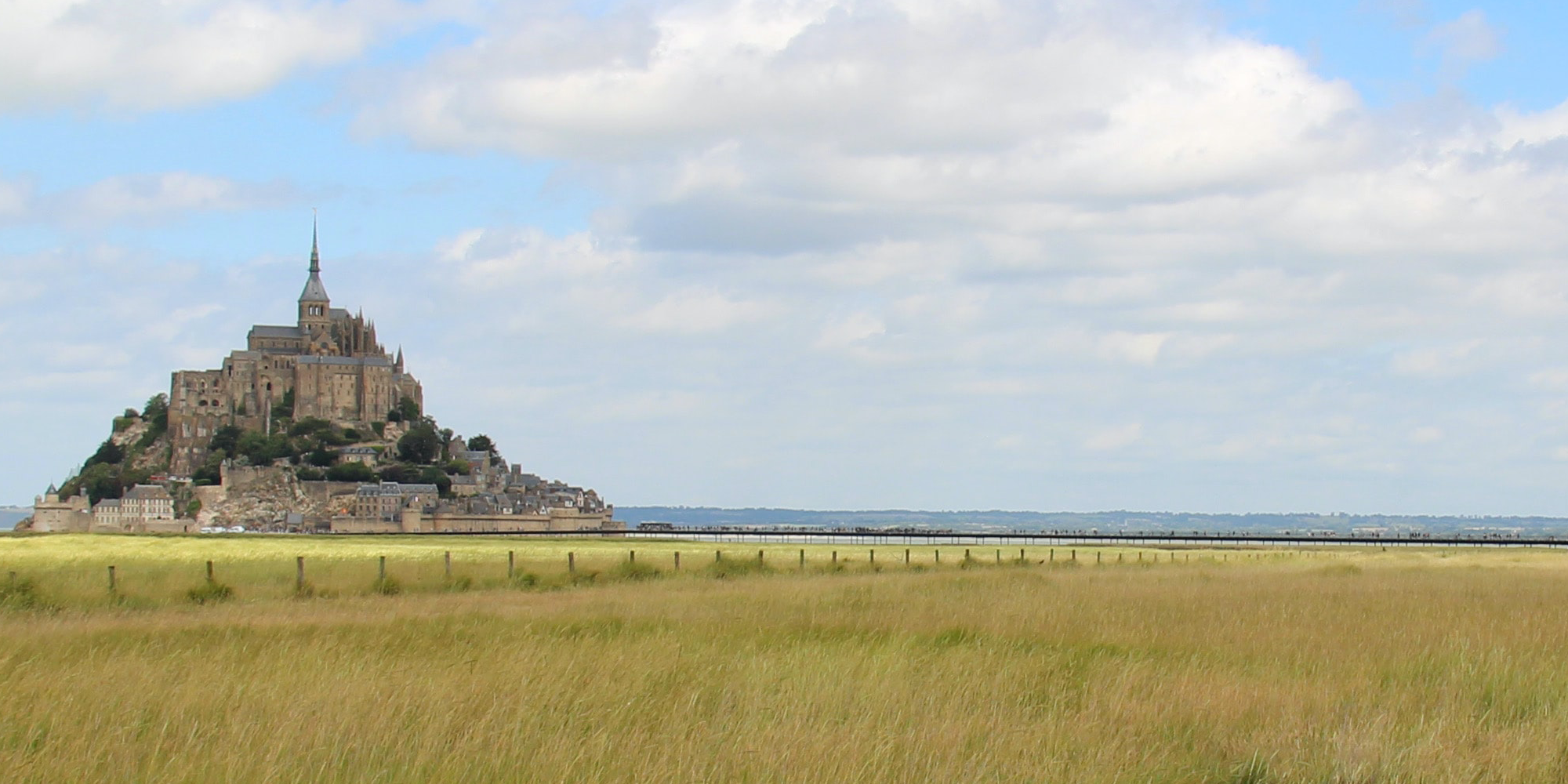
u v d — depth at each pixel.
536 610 37.28
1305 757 17.31
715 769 15.77
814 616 33.50
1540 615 33.50
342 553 106.88
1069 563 79.50
